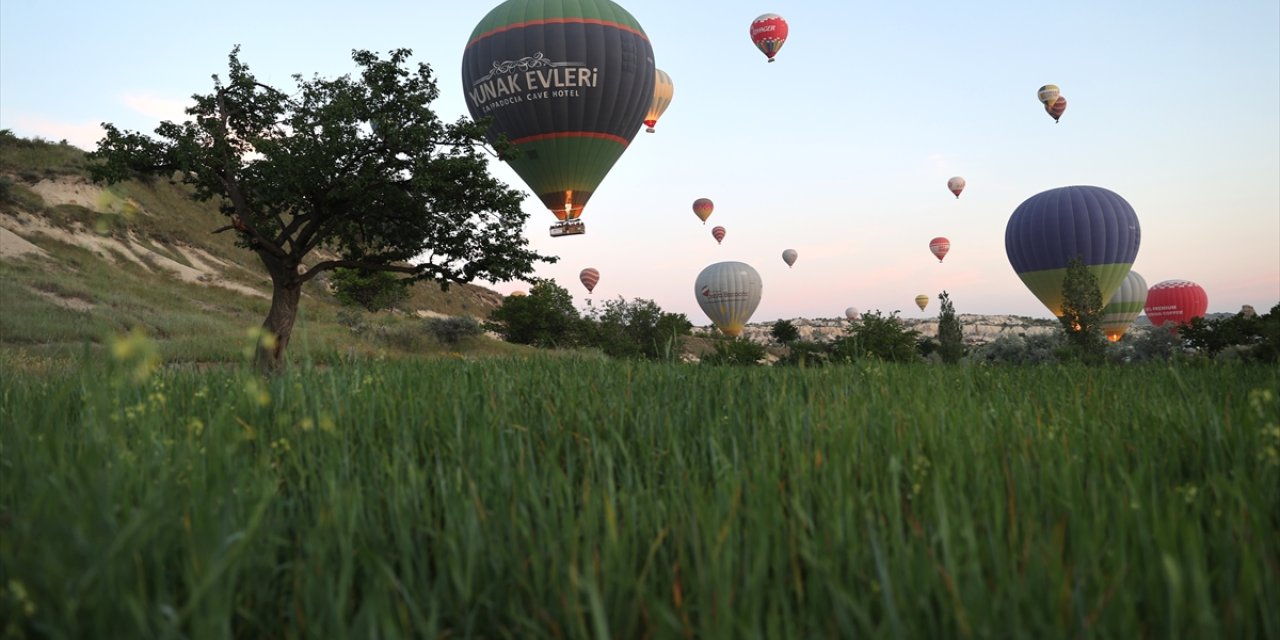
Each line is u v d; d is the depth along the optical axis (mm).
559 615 1934
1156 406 4195
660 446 3412
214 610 1579
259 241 19812
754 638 1535
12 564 1708
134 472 2367
